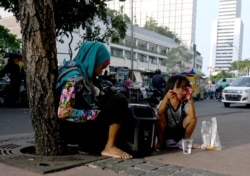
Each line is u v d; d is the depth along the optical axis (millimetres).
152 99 14125
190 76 22688
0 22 41031
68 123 3529
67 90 3332
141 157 3654
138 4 88812
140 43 63062
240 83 16156
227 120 8328
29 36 3367
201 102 20672
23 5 3369
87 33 14203
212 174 2973
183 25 90875
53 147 3496
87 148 3729
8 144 4137
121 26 14766
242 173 3090
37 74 3381
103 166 3135
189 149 3975
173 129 4250
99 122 3592
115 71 20953
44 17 3375
